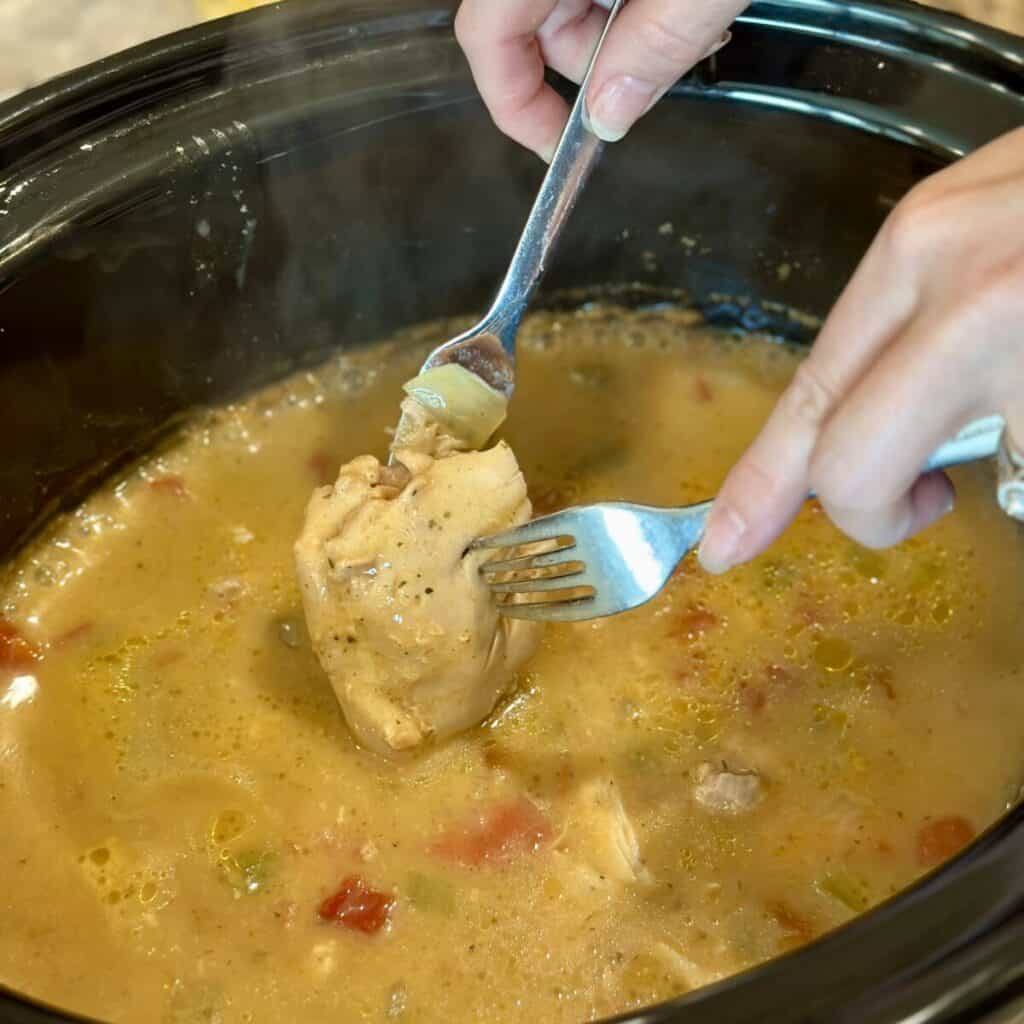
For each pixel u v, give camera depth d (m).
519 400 0.72
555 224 0.60
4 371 0.62
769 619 0.64
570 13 0.62
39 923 0.58
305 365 0.71
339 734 0.62
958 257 0.47
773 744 0.61
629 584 0.54
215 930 0.58
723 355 0.74
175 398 0.69
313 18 0.63
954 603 0.65
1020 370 0.46
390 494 0.58
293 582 0.66
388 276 0.70
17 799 0.61
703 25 0.55
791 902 0.58
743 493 0.50
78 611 0.66
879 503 0.48
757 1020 0.45
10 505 0.65
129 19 0.77
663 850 0.59
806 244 0.69
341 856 0.59
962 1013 0.45
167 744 0.62
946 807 0.60
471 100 0.64
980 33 0.62
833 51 0.64
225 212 0.64
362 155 0.65
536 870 0.59
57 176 0.61
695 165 0.67
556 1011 0.56
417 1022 0.56
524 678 0.63
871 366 0.48
